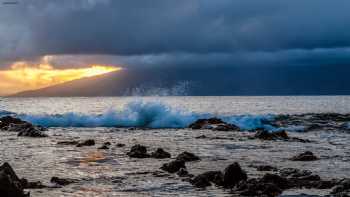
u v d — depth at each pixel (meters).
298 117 77.31
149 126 67.06
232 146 41.66
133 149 34.91
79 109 142.12
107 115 69.75
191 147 41.00
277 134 48.53
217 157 34.31
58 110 133.75
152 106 69.19
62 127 65.25
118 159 32.88
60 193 21.98
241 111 120.19
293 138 47.91
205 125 63.19
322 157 34.53
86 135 52.94
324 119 75.00
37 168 29.06
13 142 44.16
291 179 24.55
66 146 40.88
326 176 26.72
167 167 28.12
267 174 23.67
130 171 27.95
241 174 24.03
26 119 68.88
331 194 21.89
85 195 21.69
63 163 31.05
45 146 40.78
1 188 18.38
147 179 25.41
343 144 44.31
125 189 22.98
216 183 23.91
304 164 31.08
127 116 69.19
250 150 38.78
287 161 32.47
